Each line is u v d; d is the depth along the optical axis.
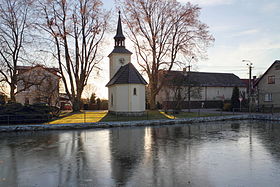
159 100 50.69
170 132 18.31
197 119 26.16
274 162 9.64
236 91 38.81
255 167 8.95
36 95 29.16
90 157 10.47
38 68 28.97
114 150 11.87
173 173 8.21
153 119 25.19
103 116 28.88
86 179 7.62
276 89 40.97
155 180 7.51
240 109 34.84
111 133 17.88
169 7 35.94
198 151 11.60
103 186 7.02
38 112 22.84
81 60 34.47
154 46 37.00
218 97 52.06
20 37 28.73
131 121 23.02
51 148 12.40
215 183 7.26
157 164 9.32
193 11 35.06
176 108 35.56
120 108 29.31
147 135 16.81
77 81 34.41
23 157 10.52
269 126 22.31
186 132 18.31
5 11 27.20
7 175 8.09
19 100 39.09
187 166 9.05
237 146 12.80
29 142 14.20
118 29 36.91
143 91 29.95
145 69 37.59
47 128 19.91
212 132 18.27
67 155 10.85
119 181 7.42
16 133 18.14
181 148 12.30
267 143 13.65
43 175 8.05
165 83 38.00
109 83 34.06
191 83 39.97
